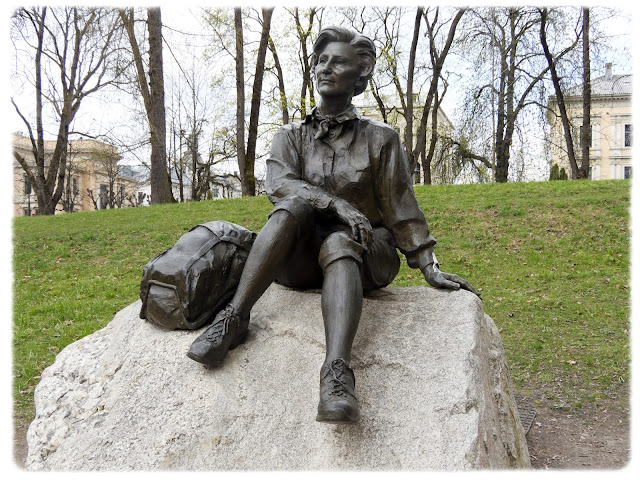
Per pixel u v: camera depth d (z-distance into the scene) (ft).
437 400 7.77
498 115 64.59
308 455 7.58
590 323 24.29
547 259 32.48
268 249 8.80
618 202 40.32
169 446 7.75
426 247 10.21
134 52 53.36
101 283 30.12
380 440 7.55
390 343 8.82
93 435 8.27
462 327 8.91
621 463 12.83
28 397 17.35
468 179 86.12
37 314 25.46
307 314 9.50
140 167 117.08
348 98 10.18
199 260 9.41
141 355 9.18
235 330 8.64
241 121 59.77
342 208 9.13
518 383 19.33
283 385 8.43
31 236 41.60
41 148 65.51
